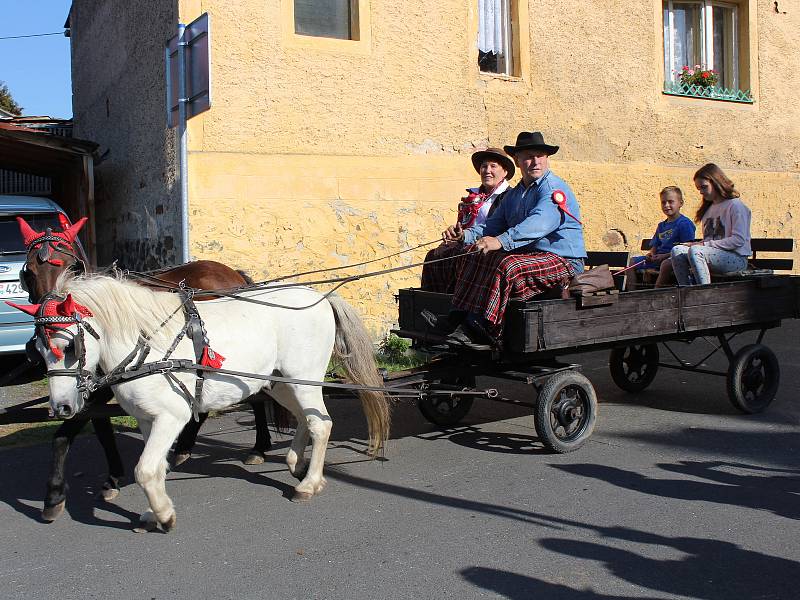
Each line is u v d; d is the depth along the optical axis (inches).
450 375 240.4
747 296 283.0
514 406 309.0
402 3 394.6
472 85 418.0
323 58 375.6
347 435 270.8
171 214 371.9
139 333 177.5
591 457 240.2
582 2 452.4
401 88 397.1
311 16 381.7
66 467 235.9
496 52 437.1
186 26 322.0
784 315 297.6
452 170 412.8
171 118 345.1
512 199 259.4
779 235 541.3
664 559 166.6
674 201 331.9
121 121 461.4
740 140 519.2
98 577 161.9
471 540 178.1
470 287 236.5
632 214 477.1
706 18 519.8
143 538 182.2
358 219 388.2
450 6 408.2
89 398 186.9
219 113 354.0
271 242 366.9
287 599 151.2
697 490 209.8
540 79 440.8
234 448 257.1
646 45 476.7
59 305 163.2
